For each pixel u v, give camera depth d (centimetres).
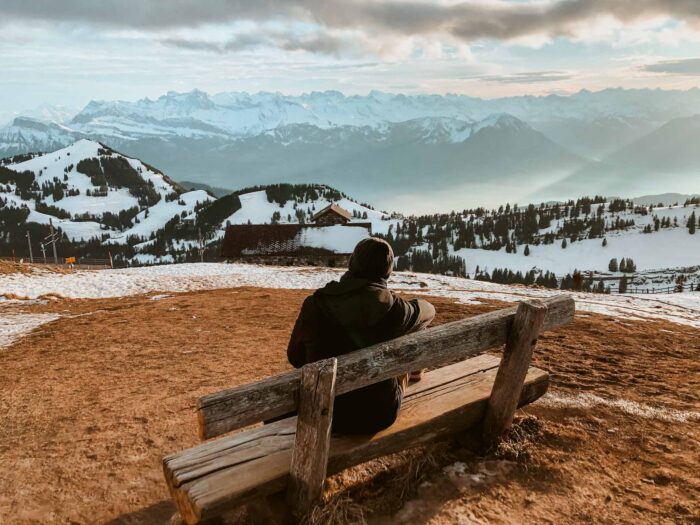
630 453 421
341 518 307
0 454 490
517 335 373
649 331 1251
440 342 328
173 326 1282
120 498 393
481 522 324
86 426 554
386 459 392
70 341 1126
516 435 426
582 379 664
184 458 308
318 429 277
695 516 326
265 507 304
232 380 725
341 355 291
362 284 315
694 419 499
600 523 323
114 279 2812
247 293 2175
